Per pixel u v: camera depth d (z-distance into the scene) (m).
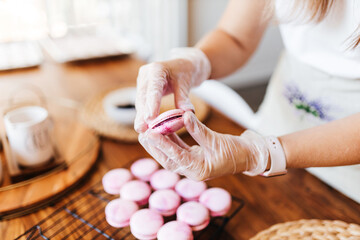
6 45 1.35
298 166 0.50
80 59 1.29
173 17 2.14
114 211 0.54
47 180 0.64
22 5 1.43
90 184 0.66
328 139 0.48
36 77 1.14
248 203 0.61
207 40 0.75
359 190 0.62
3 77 1.13
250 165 0.49
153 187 0.61
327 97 0.68
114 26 1.84
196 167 0.46
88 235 0.53
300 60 0.71
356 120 0.48
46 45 1.41
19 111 0.69
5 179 0.66
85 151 0.72
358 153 0.47
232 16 0.75
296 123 0.77
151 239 0.51
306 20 0.56
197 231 0.56
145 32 2.04
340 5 0.54
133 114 0.81
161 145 0.44
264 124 0.88
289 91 0.78
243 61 0.79
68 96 1.00
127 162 0.72
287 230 0.47
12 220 0.57
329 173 0.66
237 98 1.15
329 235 0.44
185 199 0.59
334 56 0.62
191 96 0.99
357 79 0.62
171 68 0.60
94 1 1.68
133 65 1.27
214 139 0.47
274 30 2.87
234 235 0.55
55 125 0.82
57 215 0.57
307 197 0.62
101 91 1.00
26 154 0.64
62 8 1.57
